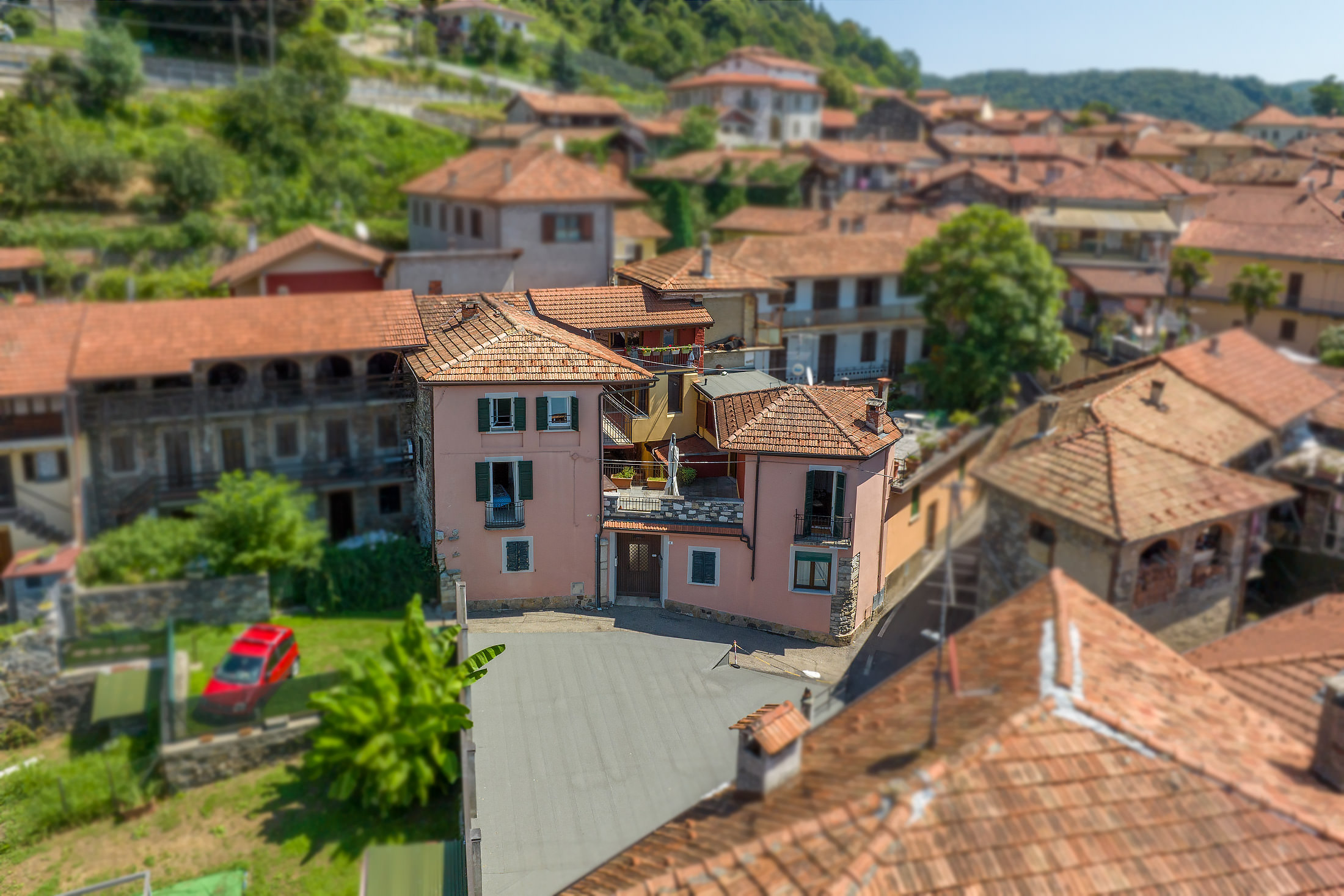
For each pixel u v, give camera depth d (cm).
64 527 3247
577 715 2859
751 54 12225
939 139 10956
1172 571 2231
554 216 5544
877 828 1279
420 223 6519
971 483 2444
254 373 3531
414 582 3481
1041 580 1856
